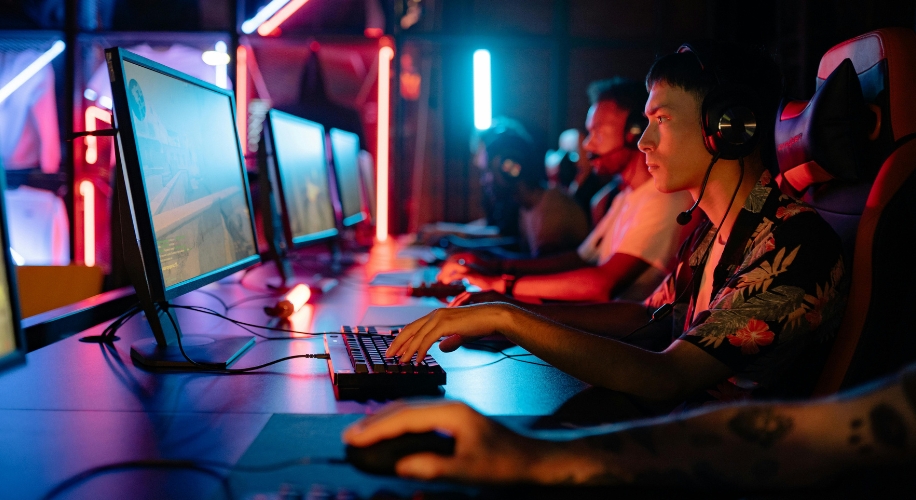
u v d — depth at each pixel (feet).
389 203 15.66
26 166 15.44
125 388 3.17
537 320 3.31
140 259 3.72
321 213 8.30
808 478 1.87
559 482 1.97
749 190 3.60
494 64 15.94
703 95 3.61
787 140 3.99
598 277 6.43
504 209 12.57
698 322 3.28
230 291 6.65
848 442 1.79
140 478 2.11
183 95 4.10
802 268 3.20
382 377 3.16
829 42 11.98
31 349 4.13
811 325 3.15
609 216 8.39
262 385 3.25
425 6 15.66
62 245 15.60
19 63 15.17
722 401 3.47
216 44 15.24
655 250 6.48
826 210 3.85
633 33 15.70
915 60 3.33
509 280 6.63
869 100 3.44
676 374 3.09
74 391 3.11
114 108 3.38
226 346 3.95
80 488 2.03
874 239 3.22
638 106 6.97
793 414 1.88
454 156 16.56
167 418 2.72
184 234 3.93
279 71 16.08
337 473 2.15
